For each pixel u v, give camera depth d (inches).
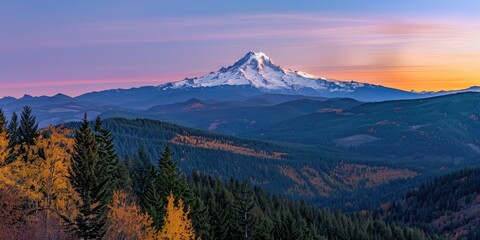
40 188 1969.7
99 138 2822.3
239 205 3289.9
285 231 3491.6
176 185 2945.4
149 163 3772.1
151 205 2647.6
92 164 1941.4
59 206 2009.1
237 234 3280.0
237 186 5615.2
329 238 5757.9
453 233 7308.1
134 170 3811.5
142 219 2222.0
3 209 1792.6
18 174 1909.4
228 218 3442.4
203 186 5014.8
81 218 1888.5
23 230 1815.9
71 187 2003.0
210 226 3201.3
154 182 3198.8
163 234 2062.0
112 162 2824.8
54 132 2015.3
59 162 1957.4
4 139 2078.0
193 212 3024.1
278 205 5880.9
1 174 1825.8
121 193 2396.7
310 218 6018.7
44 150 1953.7
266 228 3417.8
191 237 2277.3
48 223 1927.9
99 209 1913.1
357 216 7145.7
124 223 2102.6
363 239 5807.1
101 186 1915.6
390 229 6314.0
